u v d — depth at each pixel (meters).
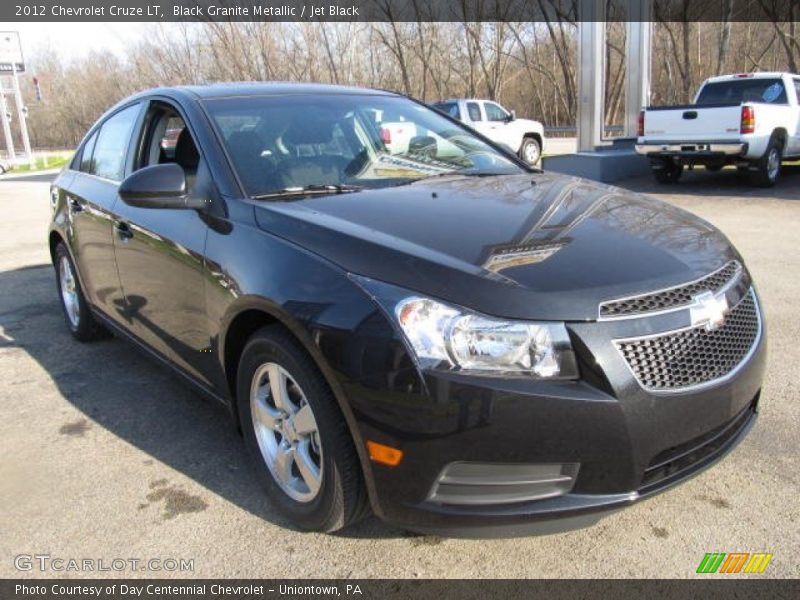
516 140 19.33
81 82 48.81
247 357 2.70
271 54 26.55
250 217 2.78
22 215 12.79
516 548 2.51
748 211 9.68
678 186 12.76
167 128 3.67
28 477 3.10
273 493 2.73
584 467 2.10
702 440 2.35
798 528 2.55
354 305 2.22
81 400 3.93
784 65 34.25
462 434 2.06
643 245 2.50
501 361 2.07
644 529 2.59
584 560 2.43
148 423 3.61
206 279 2.88
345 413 2.23
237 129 3.27
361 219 2.64
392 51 32.62
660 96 37.38
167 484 3.01
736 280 2.59
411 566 2.43
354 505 2.38
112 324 4.20
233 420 3.00
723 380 2.33
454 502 2.14
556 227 2.61
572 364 2.10
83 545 2.61
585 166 13.90
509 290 2.13
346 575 2.40
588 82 14.57
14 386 4.16
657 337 2.19
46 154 44.97
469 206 2.85
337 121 3.60
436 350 2.08
